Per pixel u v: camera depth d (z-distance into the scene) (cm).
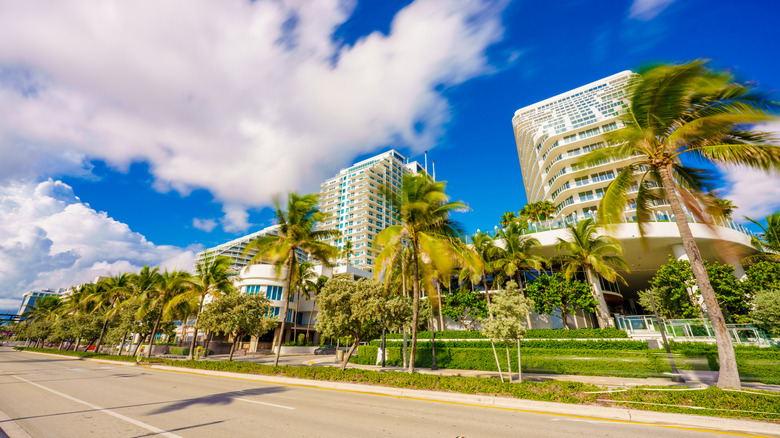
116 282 4209
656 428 721
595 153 1423
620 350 2125
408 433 661
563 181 5319
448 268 1664
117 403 940
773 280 2250
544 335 2562
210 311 2312
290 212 2200
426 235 1712
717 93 1168
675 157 1342
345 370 1521
